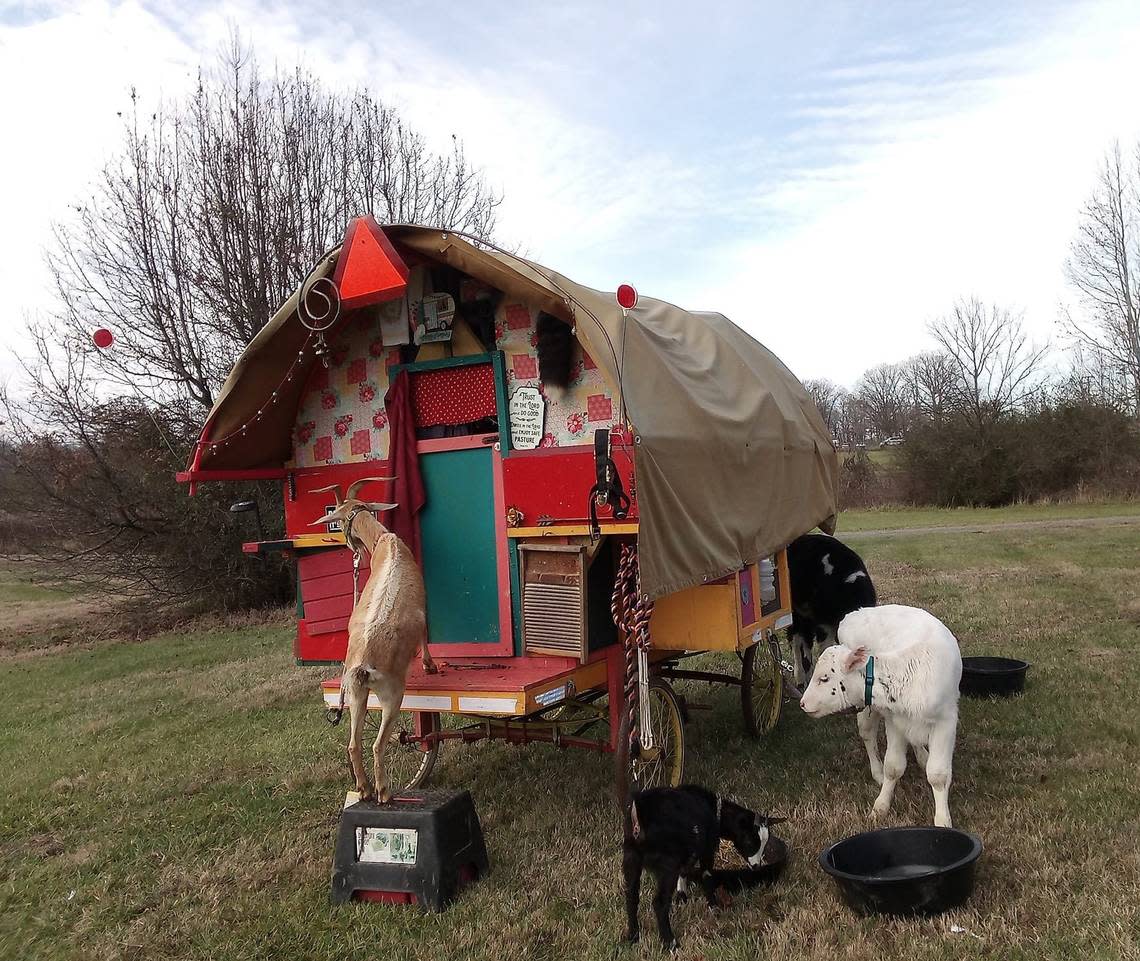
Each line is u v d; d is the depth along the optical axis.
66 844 5.78
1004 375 34.53
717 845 4.34
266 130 16.94
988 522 25.55
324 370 6.10
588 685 5.21
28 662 13.55
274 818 5.92
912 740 5.00
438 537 5.71
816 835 5.03
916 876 3.94
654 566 4.63
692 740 7.02
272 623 15.57
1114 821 4.86
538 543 5.30
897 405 46.97
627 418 4.56
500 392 5.43
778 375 7.50
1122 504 28.92
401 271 4.92
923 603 12.07
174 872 5.14
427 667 5.18
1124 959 3.51
